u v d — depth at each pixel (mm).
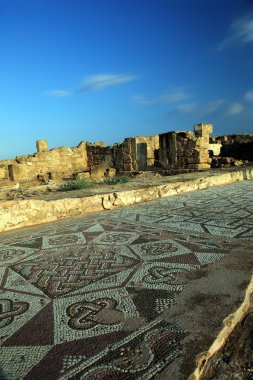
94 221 5098
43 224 5172
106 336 1832
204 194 7461
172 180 8906
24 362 1641
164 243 3613
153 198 7152
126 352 1678
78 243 3840
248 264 2787
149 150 17141
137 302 2223
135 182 9258
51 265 3115
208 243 3514
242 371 1617
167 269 2805
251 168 11289
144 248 3473
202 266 2816
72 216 5664
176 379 1473
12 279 2814
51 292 2494
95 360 1627
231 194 7234
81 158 20531
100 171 16938
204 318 1952
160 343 1734
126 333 1852
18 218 4988
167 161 15969
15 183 14180
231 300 2150
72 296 2396
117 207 6332
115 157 18500
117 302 2246
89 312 2131
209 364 1656
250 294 2305
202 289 2346
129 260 3113
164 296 2285
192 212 5336
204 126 14789
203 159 14594
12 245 3945
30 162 18625
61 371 1556
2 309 2250
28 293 2500
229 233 3879
